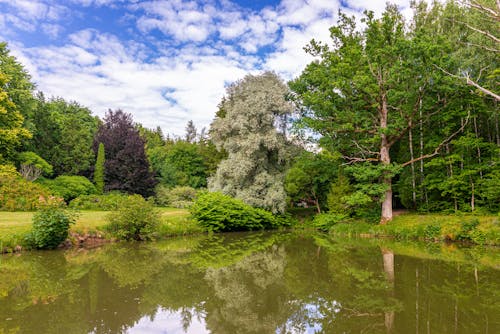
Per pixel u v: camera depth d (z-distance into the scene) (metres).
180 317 6.19
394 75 18.22
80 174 33.41
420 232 17.44
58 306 6.65
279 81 25.98
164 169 38.22
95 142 35.91
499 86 17.83
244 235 20.25
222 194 22.91
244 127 24.05
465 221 16.42
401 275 9.47
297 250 14.22
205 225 20.58
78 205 23.42
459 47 19.34
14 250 12.09
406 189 22.34
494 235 14.96
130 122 37.47
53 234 12.80
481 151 20.23
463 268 10.34
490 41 17.19
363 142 22.00
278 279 9.07
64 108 48.25
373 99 20.14
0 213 17.17
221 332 5.49
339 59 20.73
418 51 17.16
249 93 25.20
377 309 6.61
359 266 10.76
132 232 15.64
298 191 24.17
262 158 24.55
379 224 19.84
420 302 7.02
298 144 25.91
